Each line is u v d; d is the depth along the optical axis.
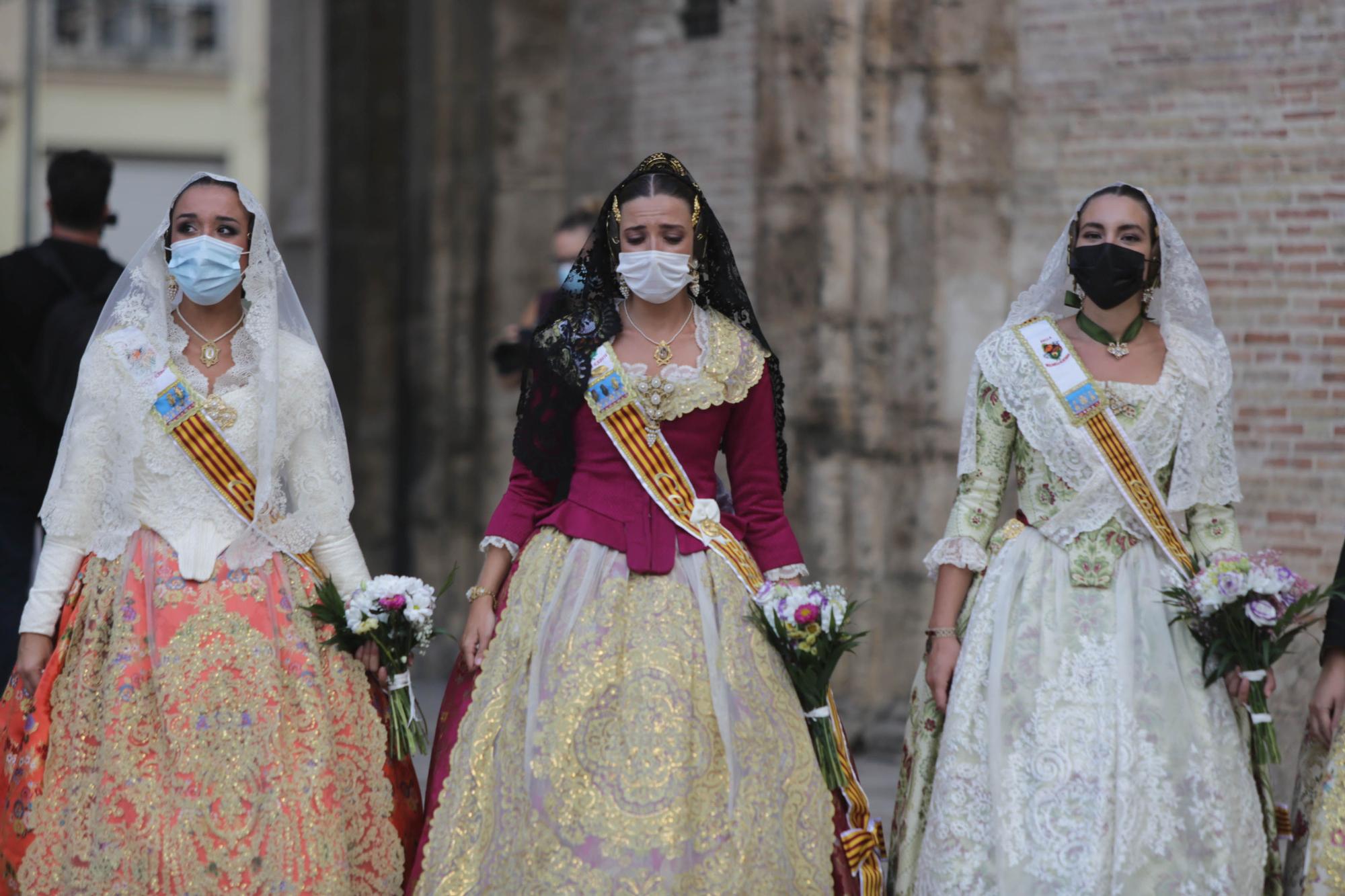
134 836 11.83
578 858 11.25
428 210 29.45
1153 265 12.48
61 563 12.66
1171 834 11.48
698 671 12.05
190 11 74.25
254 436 12.69
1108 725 11.66
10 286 16.20
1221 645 11.78
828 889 11.84
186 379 12.69
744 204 23.23
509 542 13.00
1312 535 18.48
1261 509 18.81
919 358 21.92
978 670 12.16
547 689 11.91
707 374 12.81
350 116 31.36
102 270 16.59
